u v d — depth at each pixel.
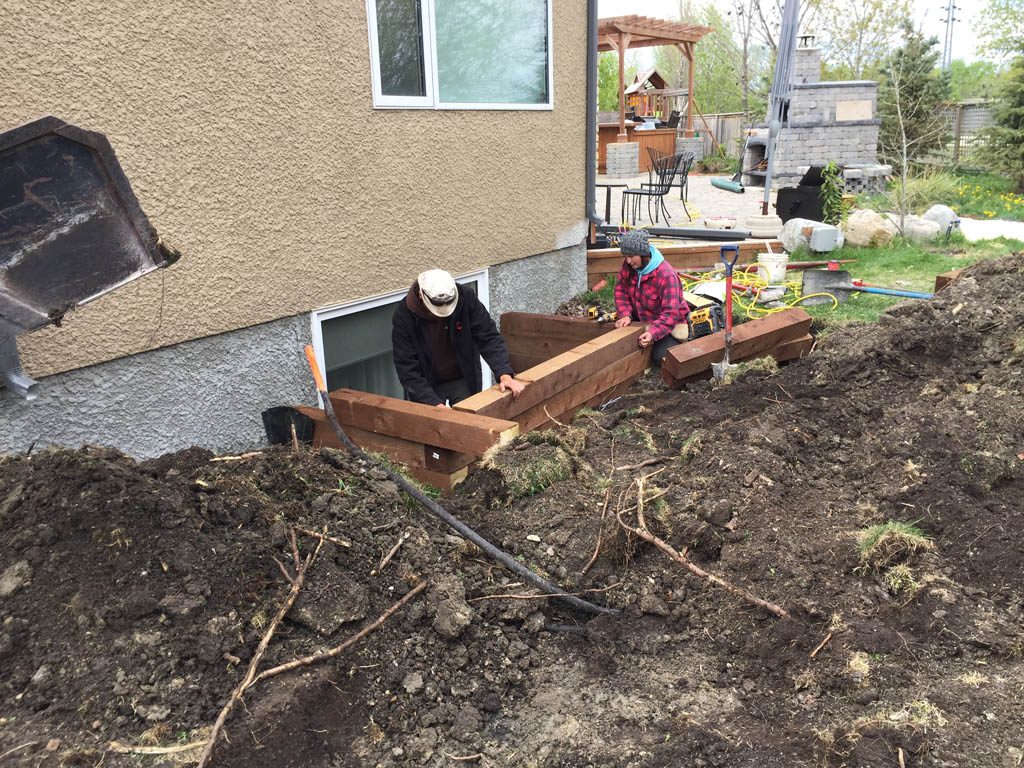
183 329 4.06
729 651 2.77
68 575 2.34
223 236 4.20
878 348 5.08
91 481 2.55
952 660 2.56
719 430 4.23
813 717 2.38
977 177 18.20
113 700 2.12
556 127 7.00
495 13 6.12
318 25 4.53
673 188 18.52
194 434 4.25
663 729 2.40
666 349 6.08
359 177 5.02
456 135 5.80
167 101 3.79
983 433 3.95
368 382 5.64
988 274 5.70
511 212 6.59
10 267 2.39
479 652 2.73
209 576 2.46
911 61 18.80
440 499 3.89
